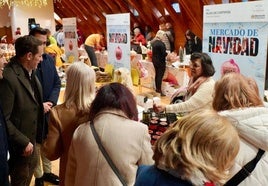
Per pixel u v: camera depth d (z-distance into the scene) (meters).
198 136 0.94
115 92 1.51
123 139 1.43
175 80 4.88
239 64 2.70
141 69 4.94
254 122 1.35
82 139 1.48
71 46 6.04
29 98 2.22
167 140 0.99
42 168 3.12
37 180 2.96
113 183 1.40
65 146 1.79
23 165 2.32
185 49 6.79
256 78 2.57
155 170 0.98
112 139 1.43
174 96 3.11
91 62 6.22
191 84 2.78
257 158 1.33
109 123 1.46
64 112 1.76
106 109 1.50
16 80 2.13
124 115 1.50
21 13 11.88
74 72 1.74
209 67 2.61
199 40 6.69
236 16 2.66
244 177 1.31
